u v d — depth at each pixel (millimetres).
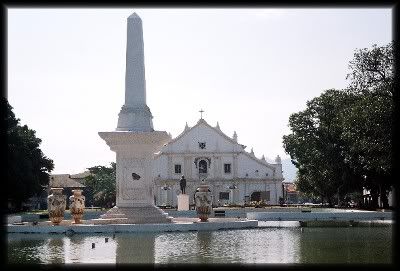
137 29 30562
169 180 97062
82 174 119938
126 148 29391
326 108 62844
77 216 29125
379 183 54125
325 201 79438
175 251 16438
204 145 98812
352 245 17781
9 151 52812
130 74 30406
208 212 29688
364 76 42781
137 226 24969
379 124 40031
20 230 25469
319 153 62250
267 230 26328
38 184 67750
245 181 98062
